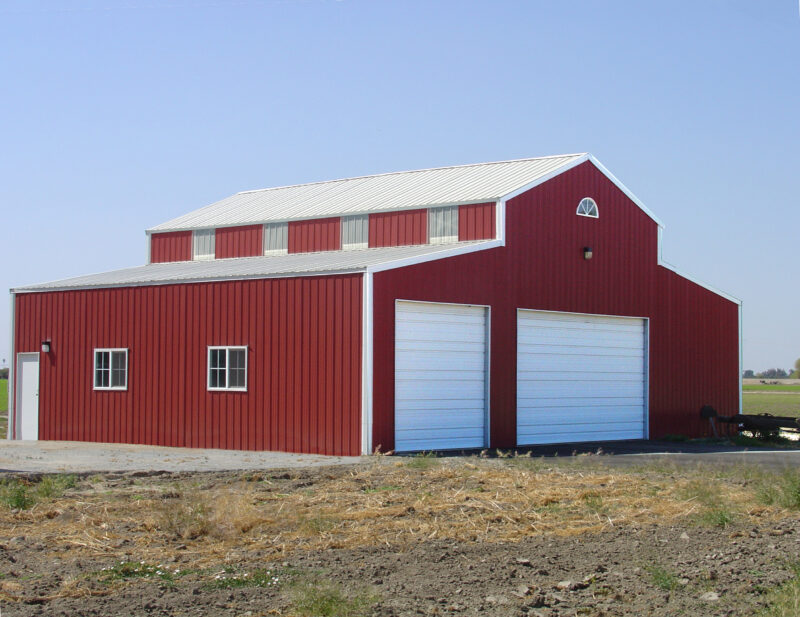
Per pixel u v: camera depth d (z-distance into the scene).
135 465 20.27
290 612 8.99
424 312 24.42
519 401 27.08
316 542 11.98
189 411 25.61
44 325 29.02
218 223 33.66
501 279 26.59
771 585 10.23
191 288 25.84
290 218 31.94
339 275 23.14
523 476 18.02
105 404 27.42
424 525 13.08
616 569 10.93
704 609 9.41
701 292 33.38
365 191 33.31
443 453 24.06
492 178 30.20
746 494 16.19
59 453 23.33
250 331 24.59
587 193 29.72
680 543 12.33
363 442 22.44
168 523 12.52
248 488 16.33
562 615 9.17
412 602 9.41
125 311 27.16
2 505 14.01
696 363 33.03
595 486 16.94
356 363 22.70
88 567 10.53
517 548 11.95
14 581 9.93
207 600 9.34
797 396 84.25
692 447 27.95
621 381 30.52
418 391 24.12
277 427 23.94
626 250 30.88
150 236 35.38
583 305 29.20
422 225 28.86
